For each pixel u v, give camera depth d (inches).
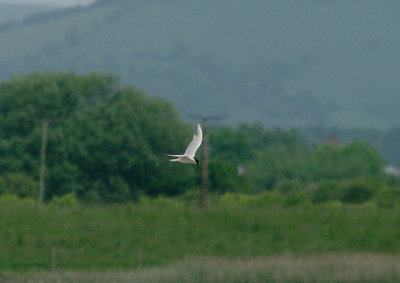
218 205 2245.3
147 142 3277.6
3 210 2046.0
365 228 1882.4
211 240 1792.6
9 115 3316.9
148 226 1930.4
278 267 1216.8
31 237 1765.5
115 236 1824.6
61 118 3388.3
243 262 1369.3
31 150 3240.7
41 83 3432.6
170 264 1496.1
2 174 3132.4
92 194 3181.6
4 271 1409.9
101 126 3280.0
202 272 1201.4
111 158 3196.4
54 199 2760.8
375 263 1262.3
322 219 2006.6
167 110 3496.6
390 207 2407.7
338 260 1333.7
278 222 1956.2
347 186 2738.7
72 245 1734.7
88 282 1187.3
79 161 3248.0
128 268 1501.0
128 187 3240.7
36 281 1192.8
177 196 3134.8
